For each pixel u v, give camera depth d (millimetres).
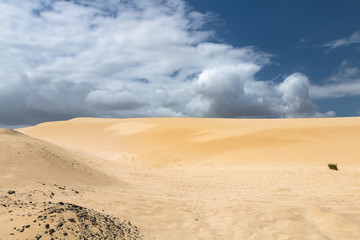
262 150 26438
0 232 4766
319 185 13086
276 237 6449
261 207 8984
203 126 43656
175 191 12344
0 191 7883
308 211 8625
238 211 8461
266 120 52281
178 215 7812
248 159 24188
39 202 7184
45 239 4500
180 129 41469
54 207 5734
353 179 14062
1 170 9430
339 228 7047
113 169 18938
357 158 21828
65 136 51594
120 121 65438
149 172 19609
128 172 18281
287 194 11391
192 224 7043
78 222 5188
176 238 5953
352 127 31859
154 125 51656
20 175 9422
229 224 7277
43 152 12094
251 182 14805
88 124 62906
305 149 25281
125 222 6285
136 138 40500
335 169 17094
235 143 30156
